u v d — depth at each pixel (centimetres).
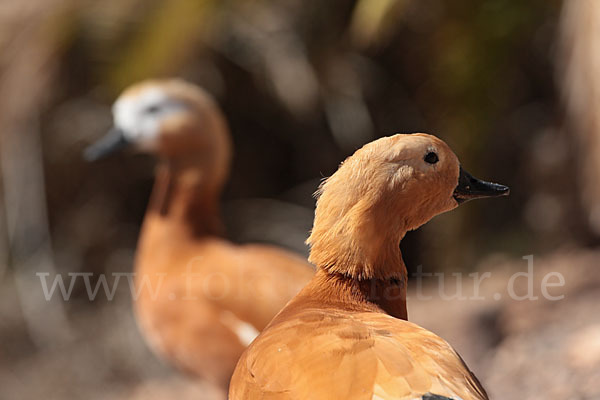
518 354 854
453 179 497
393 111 1385
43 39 1327
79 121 1375
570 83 1065
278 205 1438
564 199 1256
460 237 1320
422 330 422
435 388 364
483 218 1318
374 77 1383
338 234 478
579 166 1110
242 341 789
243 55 1381
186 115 891
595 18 1014
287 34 1385
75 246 1412
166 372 1295
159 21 1224
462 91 1241
